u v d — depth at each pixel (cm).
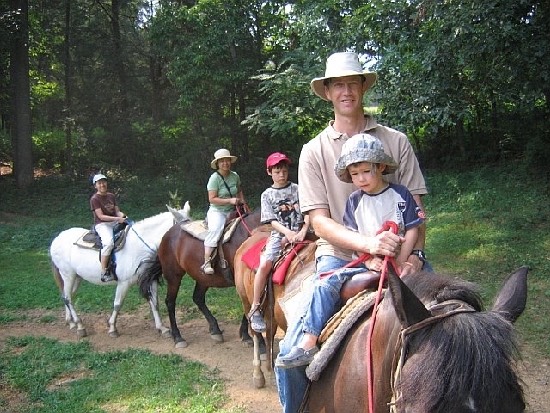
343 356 247
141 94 2262
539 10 964
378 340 226
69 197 1922
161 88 2270
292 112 1440
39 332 762
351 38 1152
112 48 2261
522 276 216
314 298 265
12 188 1977
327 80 295
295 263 425
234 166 1911
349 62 287
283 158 505
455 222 1191
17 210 1808
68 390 557
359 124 294
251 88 1855
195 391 547
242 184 1859
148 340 714
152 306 740
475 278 849
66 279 759
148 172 2130
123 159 2181
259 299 454
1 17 1848
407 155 291
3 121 2495
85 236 743
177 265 699
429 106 1000
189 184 1886
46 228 1518
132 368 608
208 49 1714
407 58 1006
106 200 751
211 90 1844
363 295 257
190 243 681
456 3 881
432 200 1427
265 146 1973
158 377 576
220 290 915
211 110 1952
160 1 2008
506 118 1623
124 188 1969
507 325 183
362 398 231
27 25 1994
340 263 285
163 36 1797
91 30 2286
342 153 256
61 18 2298
